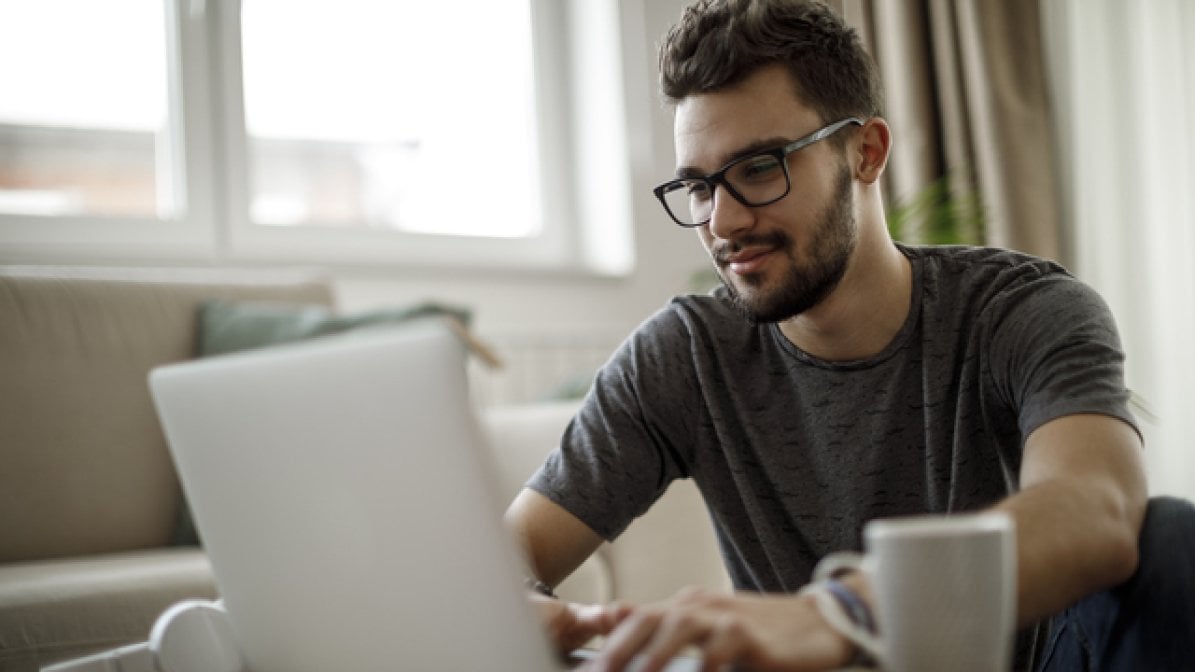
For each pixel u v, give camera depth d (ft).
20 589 5.31
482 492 2.41
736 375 4.38
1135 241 11.02
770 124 3.87
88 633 5.34
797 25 3.95
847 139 4.03
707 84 3.92
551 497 4.33
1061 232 10.93
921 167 10.34
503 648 2.46
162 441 7.46
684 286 11.21
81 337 7.38
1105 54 11.07
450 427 2.41
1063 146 10.96
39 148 9.11
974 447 4.00
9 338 7.14
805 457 4.25
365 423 2.51
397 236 10.37
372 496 2.54
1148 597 2.94
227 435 2.79
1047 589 2.62
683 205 11.30
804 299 3.96
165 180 9.51
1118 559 2.79
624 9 11.05
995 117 10.34
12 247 8.71
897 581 2.01
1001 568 2.00
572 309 10.69
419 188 10.63
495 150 11.03
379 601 2.60
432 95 10.73
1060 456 3.12
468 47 10.92
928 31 10.63
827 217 3.94
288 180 10.03
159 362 7.59
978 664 1.98
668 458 4.49
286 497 2.70
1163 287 11.00
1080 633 3.26
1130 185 11.04
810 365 4.25
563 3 11.41
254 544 2.82
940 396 4.05
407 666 2.60
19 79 9.07
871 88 4.15
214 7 9.64
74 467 7.13
